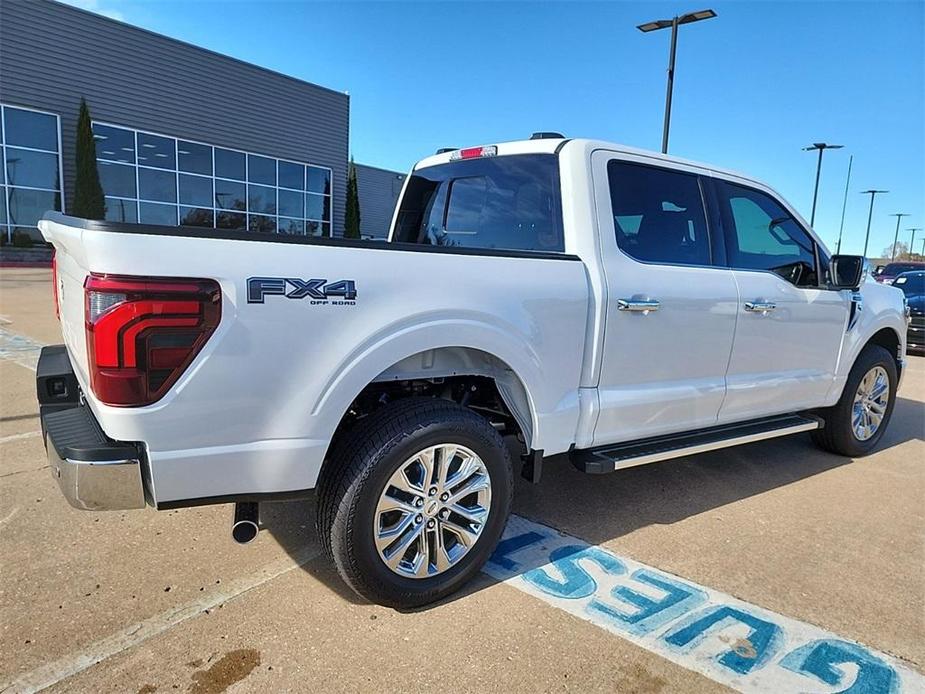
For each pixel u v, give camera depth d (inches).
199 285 83.7
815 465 189.6
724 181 157.5
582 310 123.0
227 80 948.0
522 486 164.7
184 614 103.7
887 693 90.0
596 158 132.6
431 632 101.0
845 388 188.4
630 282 130.6
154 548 125.3
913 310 454.0
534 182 137.6
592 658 95.7
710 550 131.6
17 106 770.2
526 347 114.3
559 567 122.9
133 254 80.5
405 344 99.2
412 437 101.4
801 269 172.4
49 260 812.6
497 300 110.1
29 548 123.8
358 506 98.3
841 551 132.8
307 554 124.6
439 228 164.7
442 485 107.0
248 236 88.3
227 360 86.4
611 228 131.3
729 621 106.1
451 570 110.0
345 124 1120.8
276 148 1023.0
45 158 802.2
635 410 134.1
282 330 89.4
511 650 97.0
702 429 156.6
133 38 848.9
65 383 116.6
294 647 96.3
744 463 189.3
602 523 143.5
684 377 143.7
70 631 98.5
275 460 91.7
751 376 159.0
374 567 101.0
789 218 172.2
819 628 105.0
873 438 202.2
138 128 867.4
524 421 120.9
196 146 928.3
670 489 166.1
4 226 780.0
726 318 148.4
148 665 91.4
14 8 752.3
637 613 107.7
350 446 100.7
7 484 154.0
